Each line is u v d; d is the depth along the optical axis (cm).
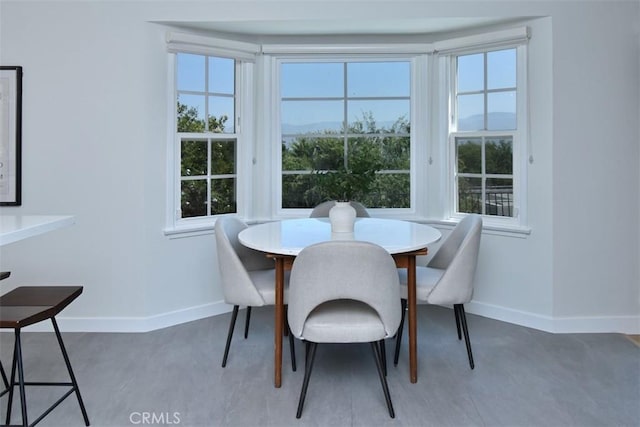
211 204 369
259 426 208
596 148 316
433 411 219
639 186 318
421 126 383
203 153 362
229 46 354
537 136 324
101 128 323
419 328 331
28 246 325
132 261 328
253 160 382
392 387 243
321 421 211
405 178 396
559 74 313
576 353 285
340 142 395
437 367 266
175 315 343
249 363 274
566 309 321
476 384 245
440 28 354
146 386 245
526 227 332
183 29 339
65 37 320
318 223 316
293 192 396
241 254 306
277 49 372
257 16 330
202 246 355
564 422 208
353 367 268
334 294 208
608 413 215
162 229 335
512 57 342
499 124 351
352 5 331
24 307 190
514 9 320
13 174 321
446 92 374
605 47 313
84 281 328
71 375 210
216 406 225
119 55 321
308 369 217
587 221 318
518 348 293
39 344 304
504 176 349
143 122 324
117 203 326
